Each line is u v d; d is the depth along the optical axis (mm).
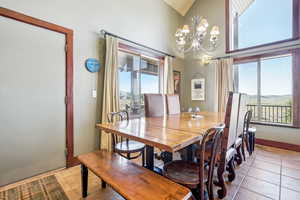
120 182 1178
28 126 1974
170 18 4312
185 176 1310
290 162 2480
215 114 2949
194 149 1839
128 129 1592
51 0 2141
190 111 2750
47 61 2121
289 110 3182
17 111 1890
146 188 1101
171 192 1056
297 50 2965
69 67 2330
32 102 2000
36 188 1766
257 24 3570
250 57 3609
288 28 3123
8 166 1829
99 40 2713
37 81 2039
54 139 2197
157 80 4145
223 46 4012
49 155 2154
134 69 3525
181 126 1746
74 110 2404
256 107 3572
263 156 2734
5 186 1790
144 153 2150
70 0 2336
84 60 2516
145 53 3625
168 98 3078
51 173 2113
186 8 4609
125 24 3141
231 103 1447
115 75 2812
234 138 1752
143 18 3533
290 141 3057
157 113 2748
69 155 2334
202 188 1190
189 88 4738
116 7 2973
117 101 2830
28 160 1977
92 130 2629
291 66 3092
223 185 1515
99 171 1349
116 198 1591
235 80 3916
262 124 3391
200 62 4461
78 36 2434
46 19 2096
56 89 2211
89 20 2568
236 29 3986
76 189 1750
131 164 1484
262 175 2076
